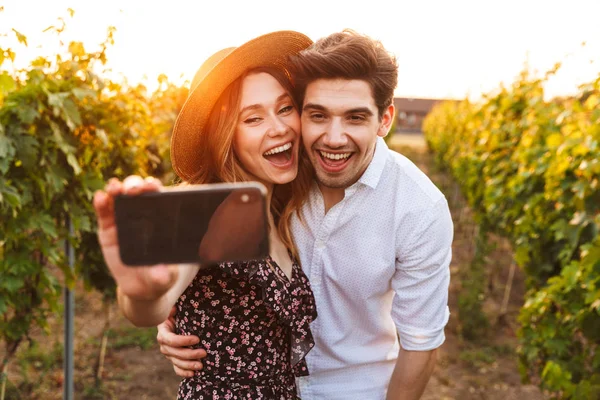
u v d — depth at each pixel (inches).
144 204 37.1
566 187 169.3
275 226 77.1
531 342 169.0
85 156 148.6
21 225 132.3
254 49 66.1
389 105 70.7
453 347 248.7
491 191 261.7
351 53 65.6
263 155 68.7
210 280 65.7
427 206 75.4
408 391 78.3
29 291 144.2
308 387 84.5
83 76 149.3
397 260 78.1
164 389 196.4
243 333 67.0
